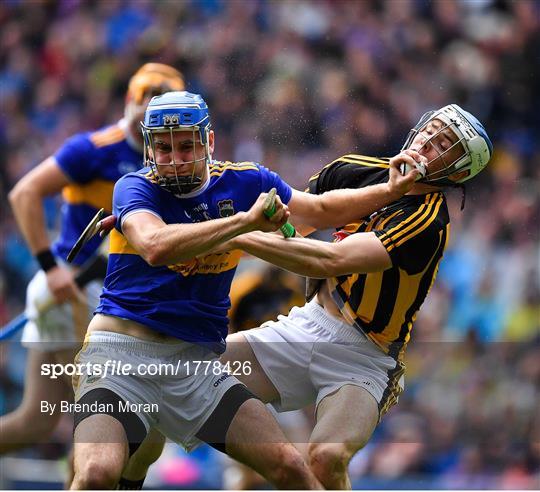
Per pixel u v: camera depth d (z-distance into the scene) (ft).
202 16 154.92
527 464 82.64
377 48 149.18
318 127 138.51
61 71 154.40
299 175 134.00
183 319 48.98
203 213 48.57
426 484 81.61
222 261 49.19
